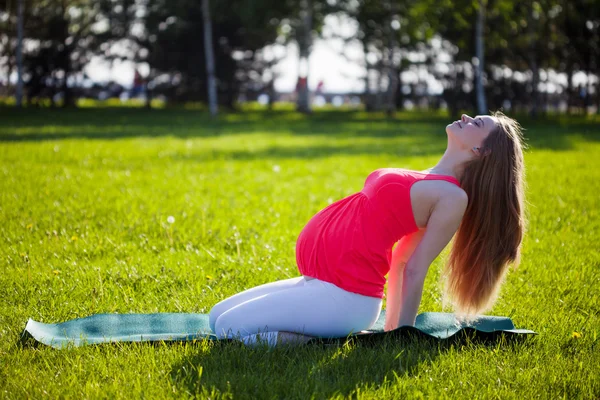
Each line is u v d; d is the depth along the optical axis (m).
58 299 4.25
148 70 37.66
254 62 38.88
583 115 32.44
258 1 32.03
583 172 10.73
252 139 18.06
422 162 12.51
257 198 8.42
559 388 3.02
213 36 36.41
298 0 34.41
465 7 27.50
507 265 3.49
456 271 3.54
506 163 3.38
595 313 4.25
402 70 39.44
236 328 3.38
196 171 10.90
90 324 3.69
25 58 33.69
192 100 38.72
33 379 2.96
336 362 3.18
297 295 3.35
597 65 30.28
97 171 10.34
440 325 3.84
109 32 36.00
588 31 29.47
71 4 34.47
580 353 3.45
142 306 4.20
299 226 6.84
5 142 14.46
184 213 7.09
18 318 3.87
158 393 2.87
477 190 3.40
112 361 3.18
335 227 3.38
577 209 7.71
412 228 3.36
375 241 3.30
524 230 3.52
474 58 32.84
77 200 7.72
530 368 3.24
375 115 35.00
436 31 31.80
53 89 34.66
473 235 3.45
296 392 2.88
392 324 3.71
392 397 2.88
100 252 5.53
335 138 18.83
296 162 12.54
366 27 35.94
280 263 5.34
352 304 3.33
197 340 3.43
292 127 24.20
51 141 15.05
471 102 34.16
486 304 3.53
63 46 33.94
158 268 5.05
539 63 31.22
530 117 30.44
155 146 14.80
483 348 3.46
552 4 27.41
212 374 3.02
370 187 3.38
